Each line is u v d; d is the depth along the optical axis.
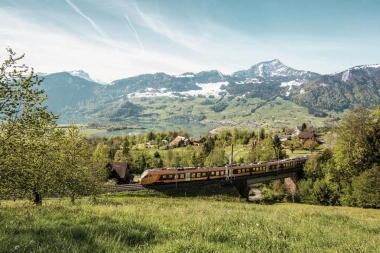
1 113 11.66
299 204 50.62
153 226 6.50
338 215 14.18
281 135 154.12
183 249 4.66
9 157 13.46
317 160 62.53
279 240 6.12
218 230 6.34
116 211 8.86
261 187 75.19
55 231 5.32
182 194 42.66
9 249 4.00
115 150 119.56
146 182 42.22
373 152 51.66
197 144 146.88
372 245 6.43
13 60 11.63
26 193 18.14
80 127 25.83
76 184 23.48
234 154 102.69
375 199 41.91
